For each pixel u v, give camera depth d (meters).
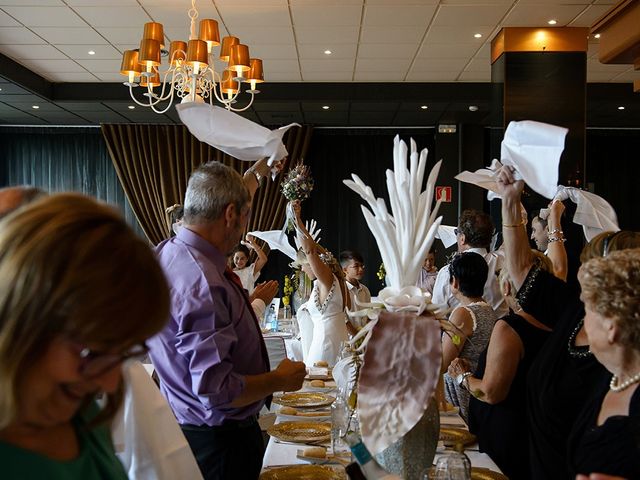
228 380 2.08
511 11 6.35
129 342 0.79
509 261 2.56
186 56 5.48
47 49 7.46
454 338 1.67
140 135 10.48
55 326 0.75
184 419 2.25
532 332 2.48
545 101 6.85
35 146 10.69
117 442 1.48
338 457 2.27
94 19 6.49
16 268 0.75
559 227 3.37
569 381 2.01
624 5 5.88
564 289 2.53
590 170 10.61
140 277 0.79
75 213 0.79
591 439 1.61
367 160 10.66
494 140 7.20
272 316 6.86
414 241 1.72
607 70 8.26
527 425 2.45
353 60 7.94
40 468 0.90
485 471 2.08
